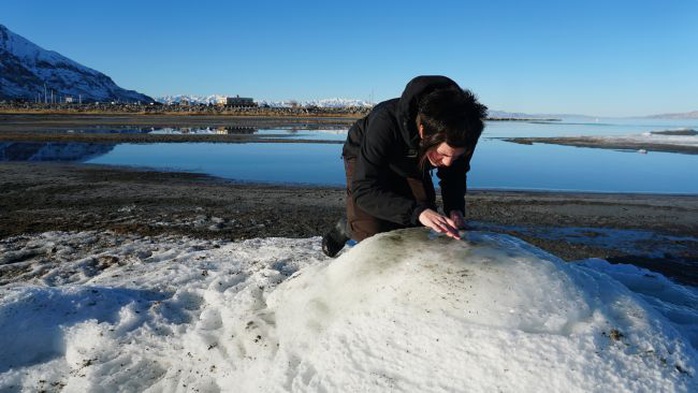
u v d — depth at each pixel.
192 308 3.27
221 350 2.51
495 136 36.69
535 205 9.08
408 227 3.01
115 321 3.00
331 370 2.01
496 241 2.55
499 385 1.77
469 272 2.24
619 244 6.47
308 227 6.84
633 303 2.24
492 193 10.73
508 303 2.06
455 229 2.46
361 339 2.09
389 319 2.12
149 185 10.34
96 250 5.26
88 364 2.59
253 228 6.66
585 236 6.86
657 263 5.63
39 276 4.41
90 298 3.16
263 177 12.59
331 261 2.99
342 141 25.38
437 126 2.29
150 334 2.82
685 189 12.16
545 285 2.15
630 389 1.73
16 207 7.64
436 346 1.95
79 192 9.15
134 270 4.23
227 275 3.73
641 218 8.12
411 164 2.80
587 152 22.88
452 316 2.04
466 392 1.78
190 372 2.43
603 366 1.79
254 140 25.58
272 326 2.57
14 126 33.22
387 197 2.65
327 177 12.79
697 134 36.88
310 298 2.57
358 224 3.12
